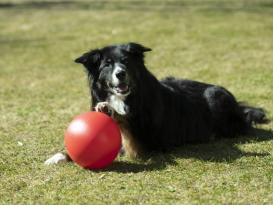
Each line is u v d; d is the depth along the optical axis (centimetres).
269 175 706
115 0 3081
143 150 809
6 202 659
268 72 1382
